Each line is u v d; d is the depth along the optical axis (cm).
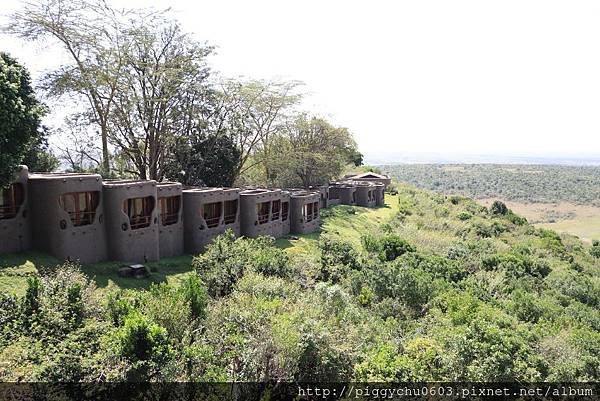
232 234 2688
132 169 4516
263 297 1880
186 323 1602
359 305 2342
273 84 5203
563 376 1664
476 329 1762
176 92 3994
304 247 3453
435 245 4678
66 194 2211
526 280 3691
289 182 6225
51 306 1566
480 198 14350
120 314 1609
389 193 7988
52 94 3625
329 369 1488
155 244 2602
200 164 4316
